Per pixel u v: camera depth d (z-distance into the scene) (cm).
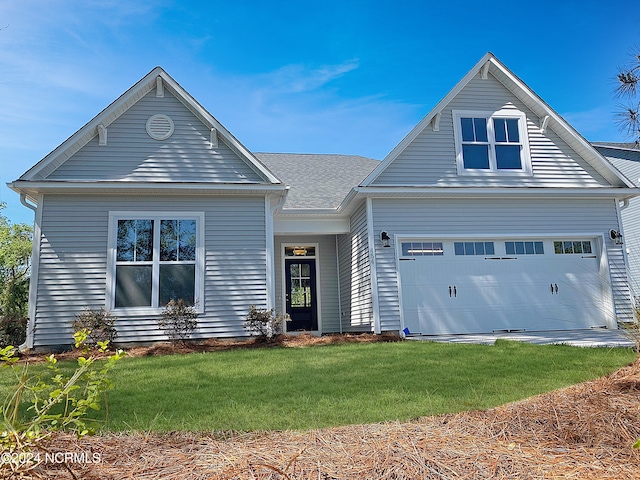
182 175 1002
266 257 1005
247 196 1023
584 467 242
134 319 932
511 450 263
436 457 252
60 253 931
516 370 555
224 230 1002
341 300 1341
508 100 1181
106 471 243
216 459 255
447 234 1100
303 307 1350
